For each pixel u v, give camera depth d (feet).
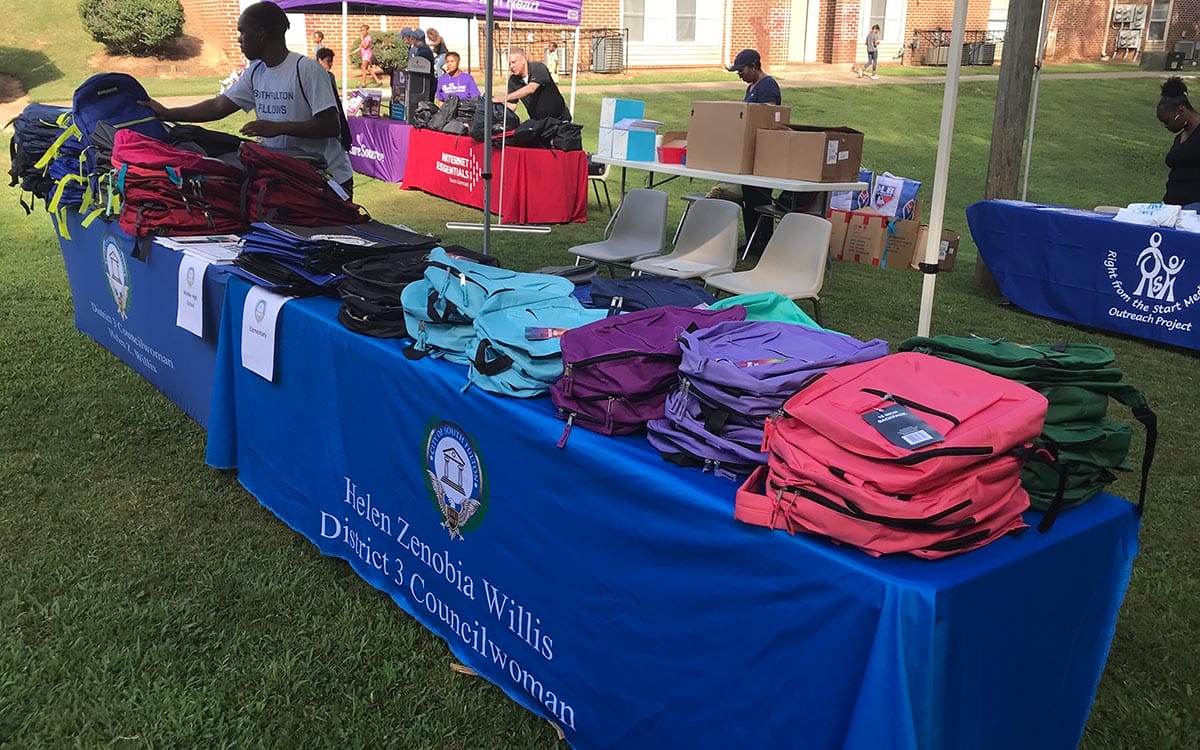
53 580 9.04
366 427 8.80
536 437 6.73
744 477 5.84
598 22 70.69
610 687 6.50
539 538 6.92
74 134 14.73
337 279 9.78
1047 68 86.69
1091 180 43.06
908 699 4.70
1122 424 6.34
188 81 57.67
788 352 6.57
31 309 17.71
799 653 5.20
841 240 25.85
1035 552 5.35
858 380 5.76
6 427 12.46
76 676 7.69
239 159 12.96
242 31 14.07
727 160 20.01
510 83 30.83
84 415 12.96
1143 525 10.78
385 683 7.76
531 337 7.33
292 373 9.84
